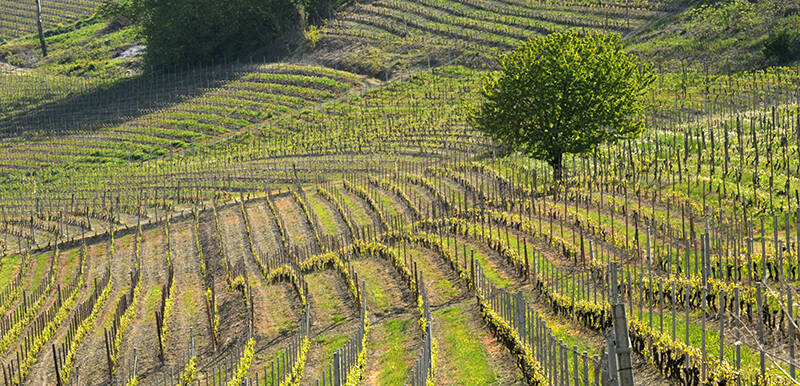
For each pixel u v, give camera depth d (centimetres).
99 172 10669
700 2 11956
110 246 7181
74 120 13075
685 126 7225
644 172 5588
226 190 8712
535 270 3706
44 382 4156
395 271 4700
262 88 13062
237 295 5028
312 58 13900
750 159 5384
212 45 14550
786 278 3058
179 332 4631
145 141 11844
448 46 13050
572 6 13362
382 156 8988
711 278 3052
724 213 4356
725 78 9212
